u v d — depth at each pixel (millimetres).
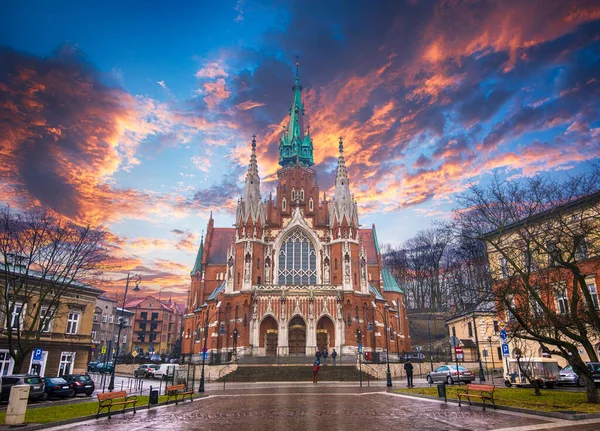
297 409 24406
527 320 26469
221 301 71062
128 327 125062
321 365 55781
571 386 34875
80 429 18516
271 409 24578
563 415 19172
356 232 73938
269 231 76312
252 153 79562
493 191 30594
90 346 55469
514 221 29016
